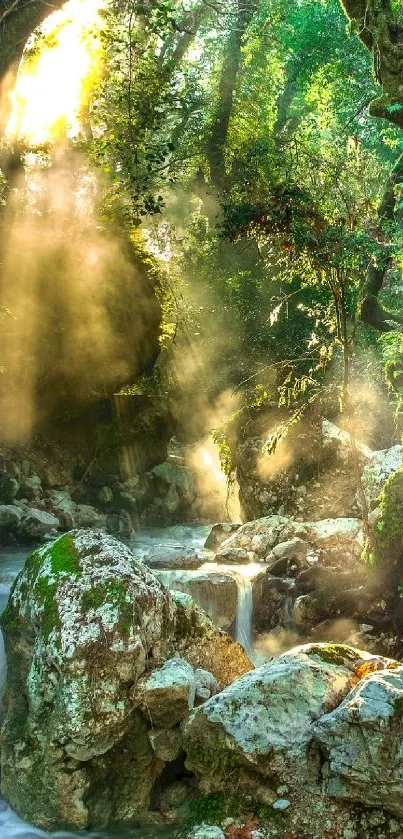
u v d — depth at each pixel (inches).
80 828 193.0
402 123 326.6
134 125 627.5
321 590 320.2
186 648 220.8
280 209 337.7
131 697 194.7
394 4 350.6
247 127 874.8
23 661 214.4
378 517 322.0
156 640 207.2
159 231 834.2
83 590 201.5
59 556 211.2
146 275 624.4
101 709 190.9
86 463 624.4
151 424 662.5
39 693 199.0
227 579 331.0
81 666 191.6
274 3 909.8
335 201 354.3
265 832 179.8
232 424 477.4
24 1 518.6
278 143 754.8
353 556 352.5
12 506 488.4
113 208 607.5
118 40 593.9
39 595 205.2
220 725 189.2
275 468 446.3
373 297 407.8
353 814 179.2
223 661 225.9
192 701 200.1
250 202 355.3
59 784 191.8
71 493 604.7
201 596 325.4
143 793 196.7
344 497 428.8
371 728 174.4
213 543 445.4
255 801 185.2
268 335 776.3
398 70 322.7
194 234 874.1
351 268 347.3
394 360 378.3
